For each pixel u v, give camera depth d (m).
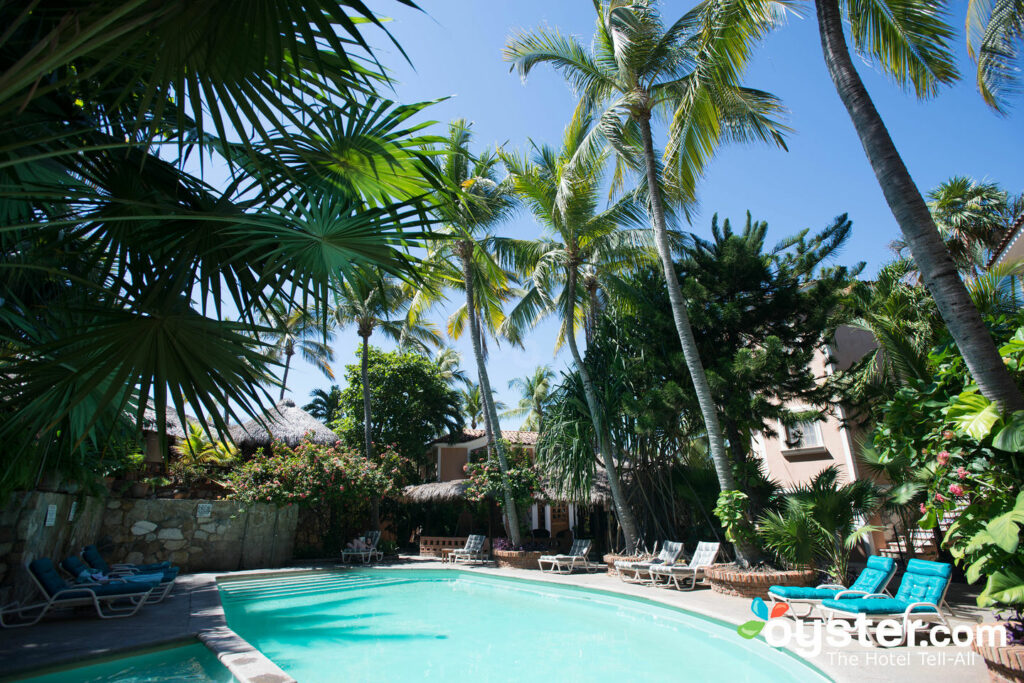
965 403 4.61
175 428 17.42
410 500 21.09
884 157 5.68
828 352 15.45
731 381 11.28
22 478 6.40
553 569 14.70
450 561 17.66
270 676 4.92
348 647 7.31
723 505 9.77
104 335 3.43
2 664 5.41
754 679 5.59
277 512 16.31
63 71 3.54
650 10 11.08
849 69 6.15
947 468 4.68
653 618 9.05
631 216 13.73
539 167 14.99
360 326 23.81
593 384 14.62
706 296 12.12
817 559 9.36
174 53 2.54
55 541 9.25
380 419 26.11
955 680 4.55
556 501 17.12
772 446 16.72
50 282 4.84
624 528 13.35
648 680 5.67
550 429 15.39
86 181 4.05
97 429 5.33
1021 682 3.79
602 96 12.46
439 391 27.36
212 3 2.43
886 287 11.23
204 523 14.61
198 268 4.12
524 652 6.96
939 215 18.30
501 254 16.53
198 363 3.65
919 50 7.86
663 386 12.58
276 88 2.83
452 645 7.38
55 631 6.86
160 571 10.70
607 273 14.21
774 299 11.85
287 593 12.27
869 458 9.01
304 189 4.14
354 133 3.90
